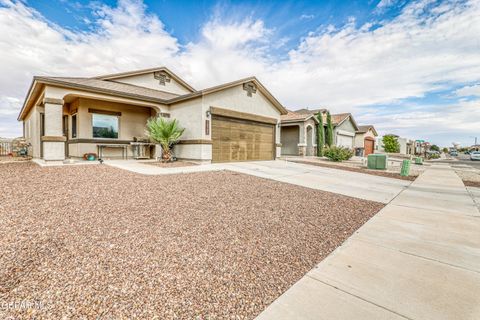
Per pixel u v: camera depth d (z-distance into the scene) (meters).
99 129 12.02
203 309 2.01
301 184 7.71
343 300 2.20
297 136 21.62
